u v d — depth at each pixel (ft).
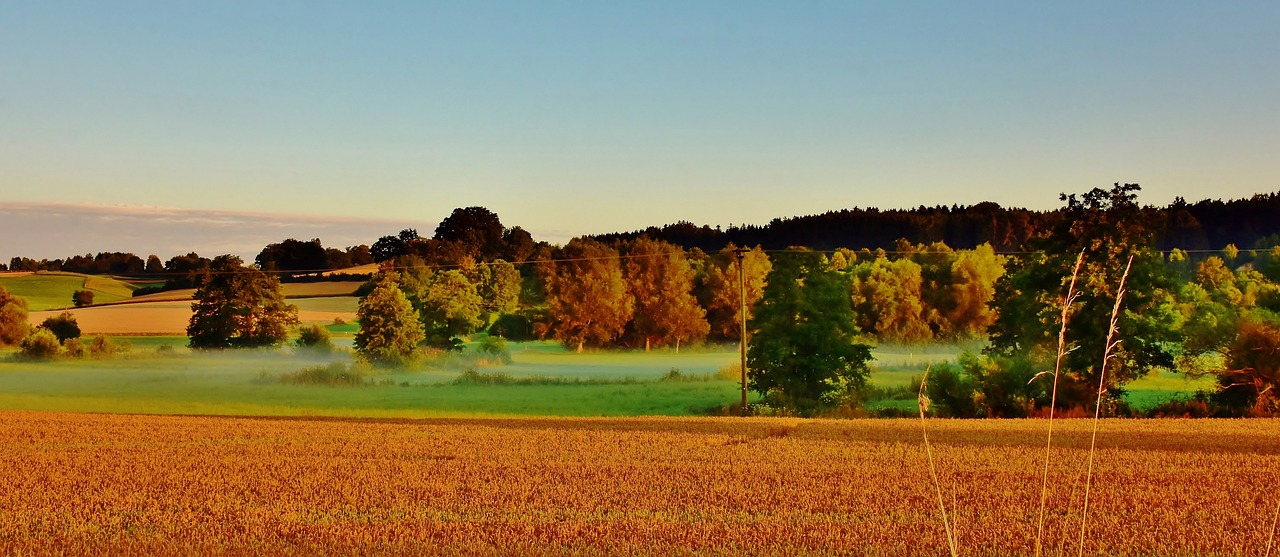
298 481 76.43
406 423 127.34
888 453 90.02
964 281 376.48
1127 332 155.94
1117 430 109.40
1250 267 327.06
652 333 398.62
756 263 399.85
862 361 186.80
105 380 222.28
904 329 360.69
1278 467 79.30
